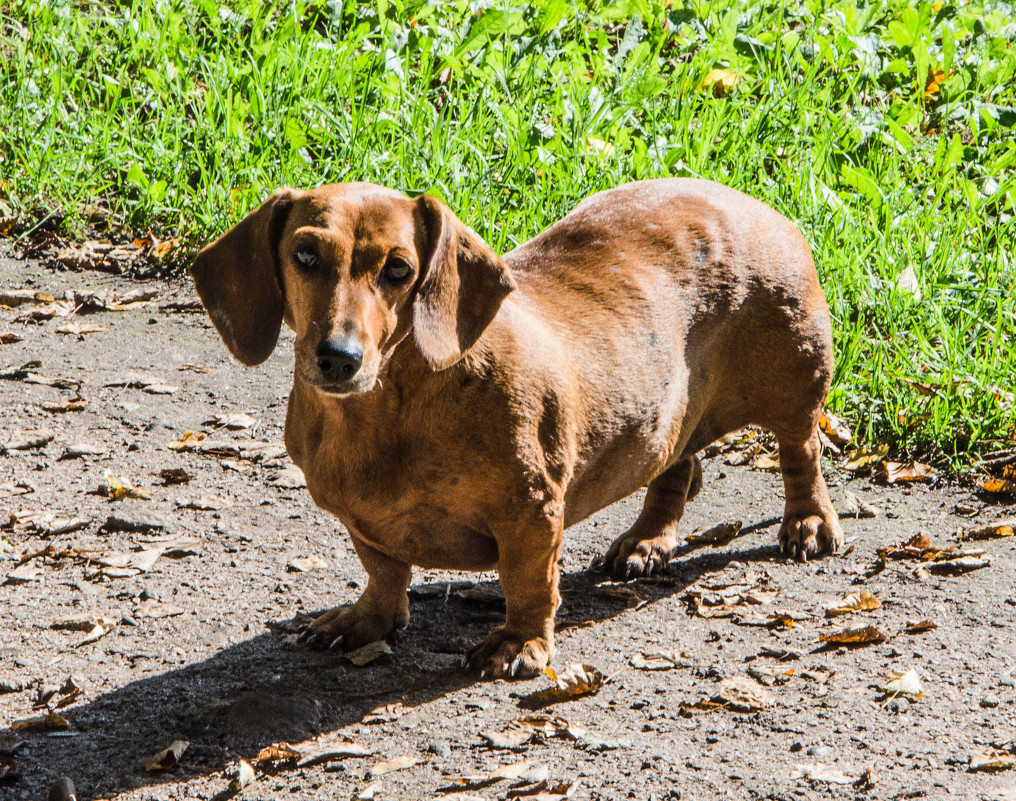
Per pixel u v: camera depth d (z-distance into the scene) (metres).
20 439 7.64
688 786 4.40
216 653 5.50
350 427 4.92
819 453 6.63
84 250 10.28
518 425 4.96
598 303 5.60
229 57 11.58
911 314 8.94
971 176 11.11
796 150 10.71
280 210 4.82
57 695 5.12
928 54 11.88
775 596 6.07
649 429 5.74
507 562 5.21
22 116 11.21
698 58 11.71
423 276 4.75
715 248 6.02
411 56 11.84
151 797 4.43
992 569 6.26
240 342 4.91
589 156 10.26
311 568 6.35
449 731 4.83
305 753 4.64
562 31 12.49
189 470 7.45
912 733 4.75
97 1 12.69
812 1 12.66
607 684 5.22
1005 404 7.96
